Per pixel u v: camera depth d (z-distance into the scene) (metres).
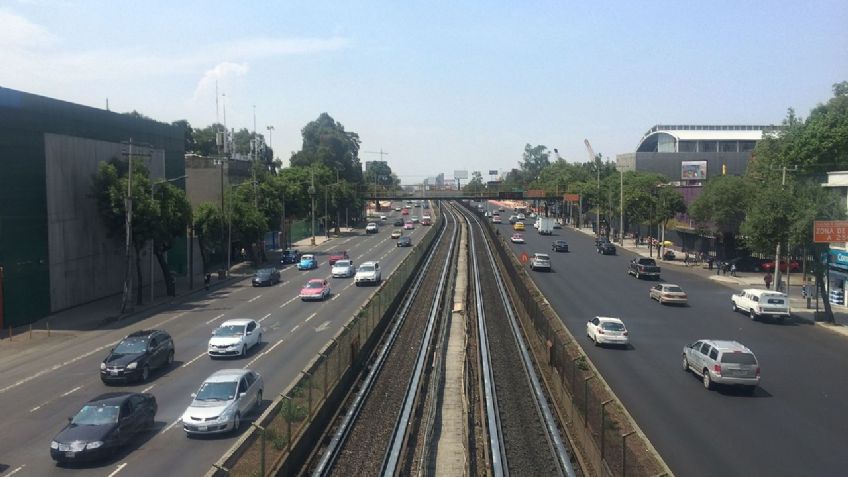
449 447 22.83
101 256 57.53
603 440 18.97
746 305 48.38
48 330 43.31
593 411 20.70
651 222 89.25
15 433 23.59
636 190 101.56
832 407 27.08
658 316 47.97
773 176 68.81
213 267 82.44
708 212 76.12
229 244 72.94
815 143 67.56
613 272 73.75
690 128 178.75
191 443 22.08
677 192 88.56
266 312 49.12
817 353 37.34
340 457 21.77
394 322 46.34
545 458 21.81
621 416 19.41
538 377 32.00
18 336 42.53
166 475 19.36
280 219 96.62
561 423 24.95
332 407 26.83
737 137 165.12
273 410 19.61
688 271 75.00
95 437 20.31
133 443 22.16
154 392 28.28
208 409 22.69
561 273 72.75
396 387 30.23
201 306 53.19
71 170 52.88
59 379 31.42
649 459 16.36
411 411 26.30
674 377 31.58
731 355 28.77
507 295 60.03
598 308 51.22
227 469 15.61
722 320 46.81
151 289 55.19
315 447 22.47
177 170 72.69
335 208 131.00
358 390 30.02
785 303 46.09
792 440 23.08
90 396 28.14
